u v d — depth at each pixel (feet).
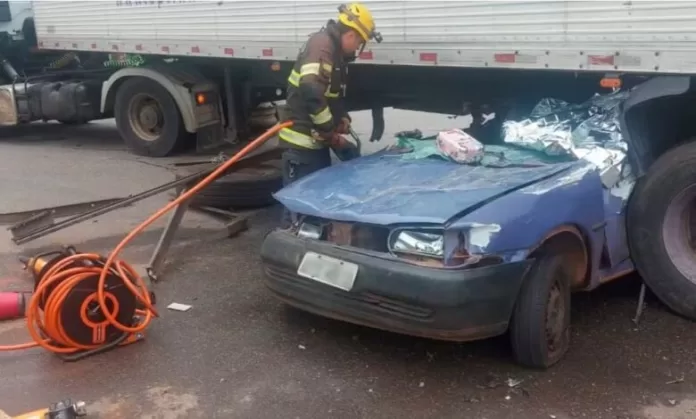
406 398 12.26
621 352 13.65
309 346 14.15
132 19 29.68
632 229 15.05
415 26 19.57
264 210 23.25
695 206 14.70
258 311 15.76
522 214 12.28
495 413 11.77
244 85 30.68
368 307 12.63
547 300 12.66
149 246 20.13
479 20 18.21
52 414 10.98
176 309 15.90
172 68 30.71
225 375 13.11
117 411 12.03
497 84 21.95
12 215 20.49
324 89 17.25
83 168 29.37
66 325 13.46
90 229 21.61
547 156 14.99
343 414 11.83
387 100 25.76
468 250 11.98
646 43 15.30
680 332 14.39
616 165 14.64
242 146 32.07
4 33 36.58
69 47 33.30
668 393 12.25
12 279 17.66
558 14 16.70
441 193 12.93
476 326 12.03
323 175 15.31
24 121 35.76
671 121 16.34
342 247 13.07
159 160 31.01
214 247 19.93
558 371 13.00
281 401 12.23
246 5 24.72
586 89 20.04
